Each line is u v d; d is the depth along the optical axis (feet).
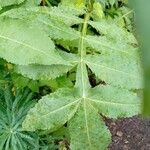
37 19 1.71
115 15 2.39
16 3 1.74
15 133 1.94
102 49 1.75
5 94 2.04
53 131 2.06
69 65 1.62
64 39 1.71
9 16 1.64
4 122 1.98
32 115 1.54
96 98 1.63
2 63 2.00
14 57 1.55
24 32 1.59
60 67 1.62
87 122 1.60
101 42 1.77
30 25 1.62
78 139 1.59
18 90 2.02
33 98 2.13
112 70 1.67
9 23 1.61
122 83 1.65
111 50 1.74
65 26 1.74
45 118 1.55
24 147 1.94
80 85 1.65
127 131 2.89
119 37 1.83
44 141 2.15
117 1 2.45
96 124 1.60
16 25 1.61
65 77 1.86
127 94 1.64
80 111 1.61
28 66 1.60
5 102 2.10
